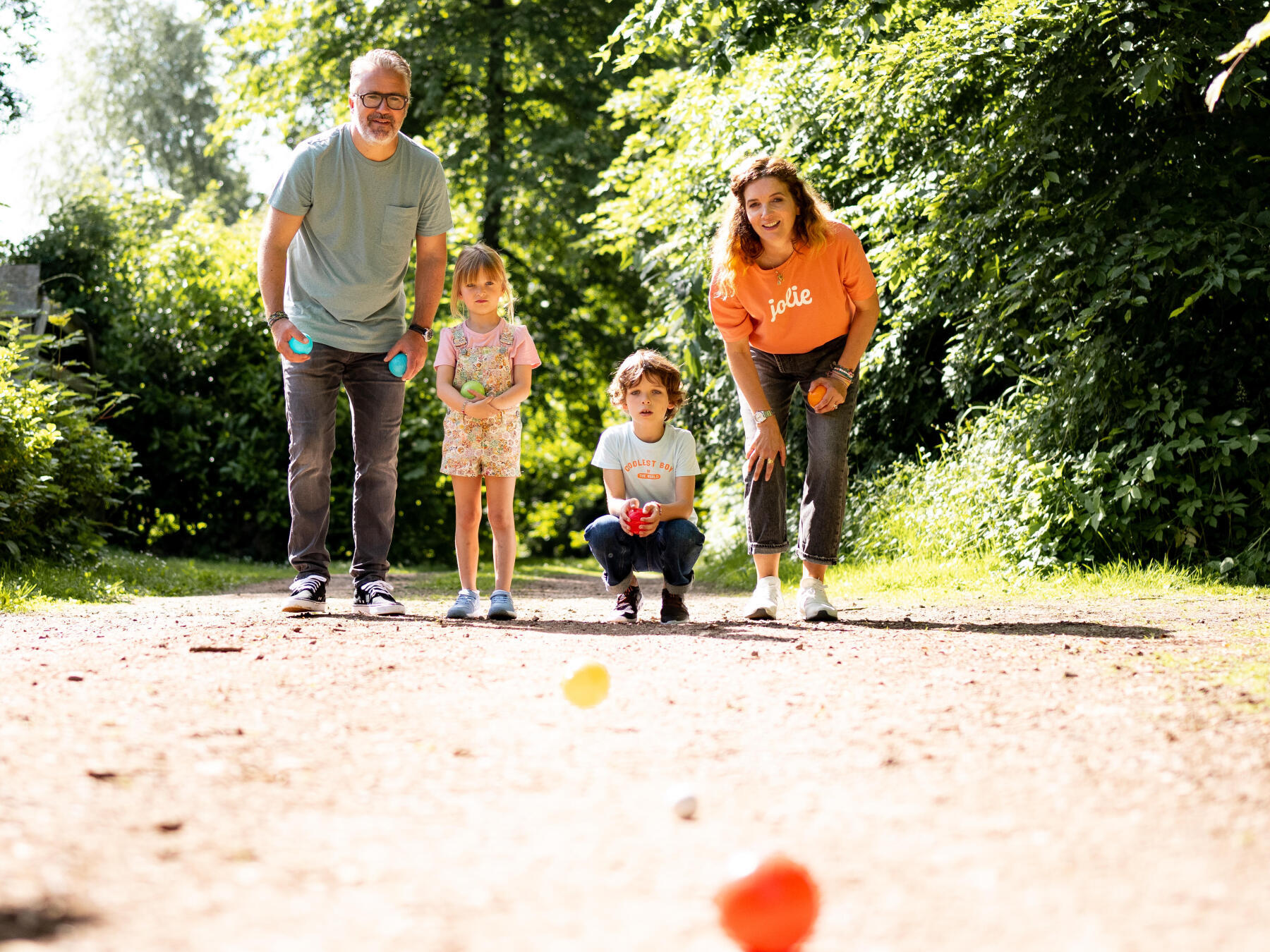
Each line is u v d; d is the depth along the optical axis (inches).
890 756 87.5
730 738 93.8
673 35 308.2
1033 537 279.0
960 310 341.1
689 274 423.2
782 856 55.9
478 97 696.4
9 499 273.9
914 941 55.1
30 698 104.5
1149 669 126.0
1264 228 271.3
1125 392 286.7
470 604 193.0
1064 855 66.4
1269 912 58.4
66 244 560.7
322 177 184.7
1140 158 300.5
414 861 64.9
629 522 188.5
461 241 658.8
